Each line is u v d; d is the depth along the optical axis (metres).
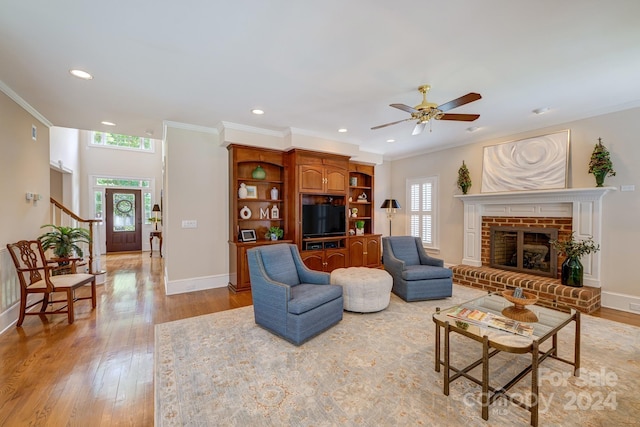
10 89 3.04
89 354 2.53
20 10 1.83
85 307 3.72
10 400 1.92
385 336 2.86
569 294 3.62
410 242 4.61
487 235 5.05
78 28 2.03
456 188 5.57
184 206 4.40
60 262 3.99
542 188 4.29
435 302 3.90
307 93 3.18
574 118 3.99
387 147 5.87
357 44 2.25
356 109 3.69
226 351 2.56
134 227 8.65
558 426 1.68
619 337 2.81
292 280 3.33
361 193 6.63
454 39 2.18
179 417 1.76
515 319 2.23
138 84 2.94
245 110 3.74
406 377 2.17
